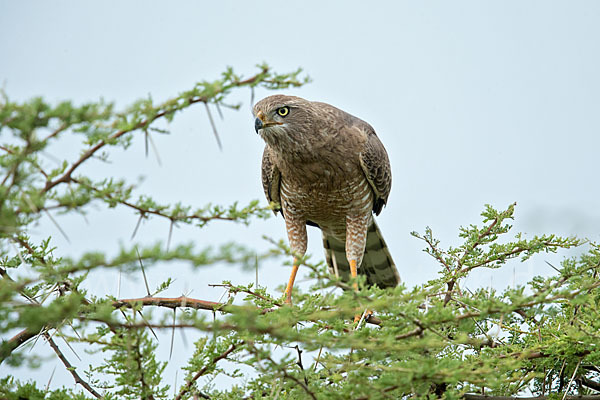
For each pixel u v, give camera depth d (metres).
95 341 6.09
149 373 6.07
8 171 4.33
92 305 6.36
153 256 4.24
